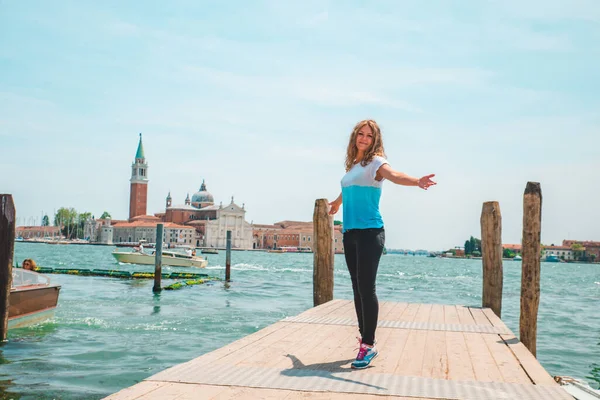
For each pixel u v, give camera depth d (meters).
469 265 132.62
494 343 6.45
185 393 4.06
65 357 11.52
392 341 6.54
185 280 36.75
